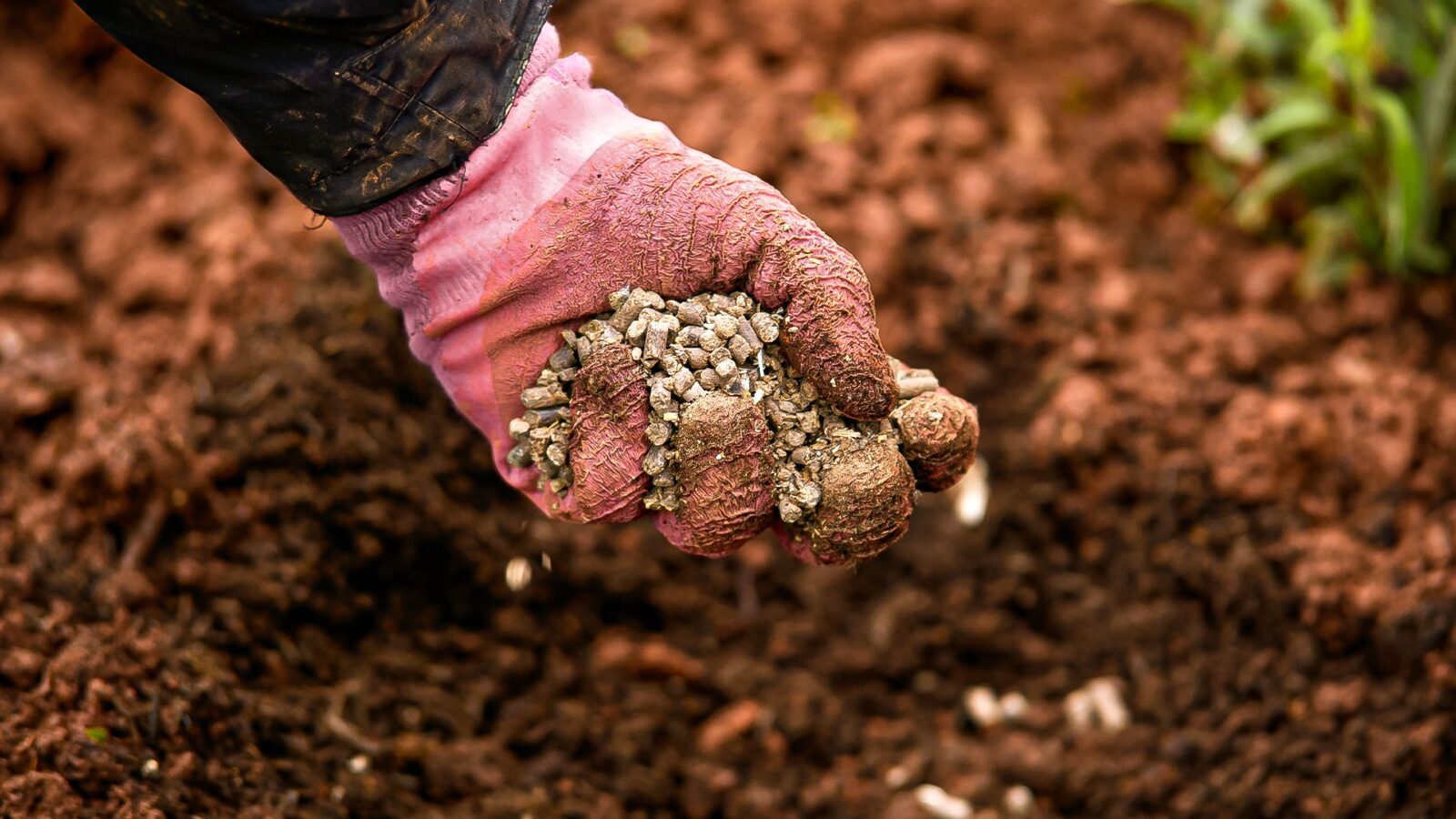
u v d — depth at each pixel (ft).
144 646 3.77
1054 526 4.28
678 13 5.07
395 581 4.07
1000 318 4.44
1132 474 4.26
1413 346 4.36
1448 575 4.02
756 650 4.19
